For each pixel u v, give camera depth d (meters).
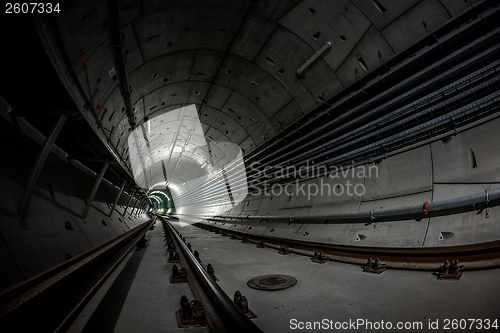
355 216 8.16
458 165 6.39
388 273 5.26
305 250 8.55
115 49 6.91
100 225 8.23
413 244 6.09
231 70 11.92
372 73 8.15
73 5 4.37
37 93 3.89
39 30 2.77
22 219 3.84
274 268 6.34
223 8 8.31
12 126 4.39
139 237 11.12
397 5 6.75
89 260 4.23
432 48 6.50
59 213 5.38
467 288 3.79
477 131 6.24
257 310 3.68
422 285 4.23
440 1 6.21
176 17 7.89
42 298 2.59
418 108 7.27
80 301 3.01
